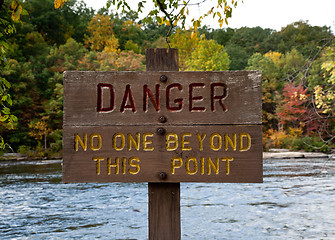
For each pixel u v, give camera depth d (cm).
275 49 8669
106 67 5612
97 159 254
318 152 3378
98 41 8188
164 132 254
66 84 257
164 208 255
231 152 250
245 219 913
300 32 8644
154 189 256
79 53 6091
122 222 908
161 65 262
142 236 782
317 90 1090
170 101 255
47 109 4253
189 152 252
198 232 804
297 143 3738
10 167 2466
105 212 1023
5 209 1074
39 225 886
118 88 257
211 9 385
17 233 817
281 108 4316
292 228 821
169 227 254
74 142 254
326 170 1992
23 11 340
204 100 254
